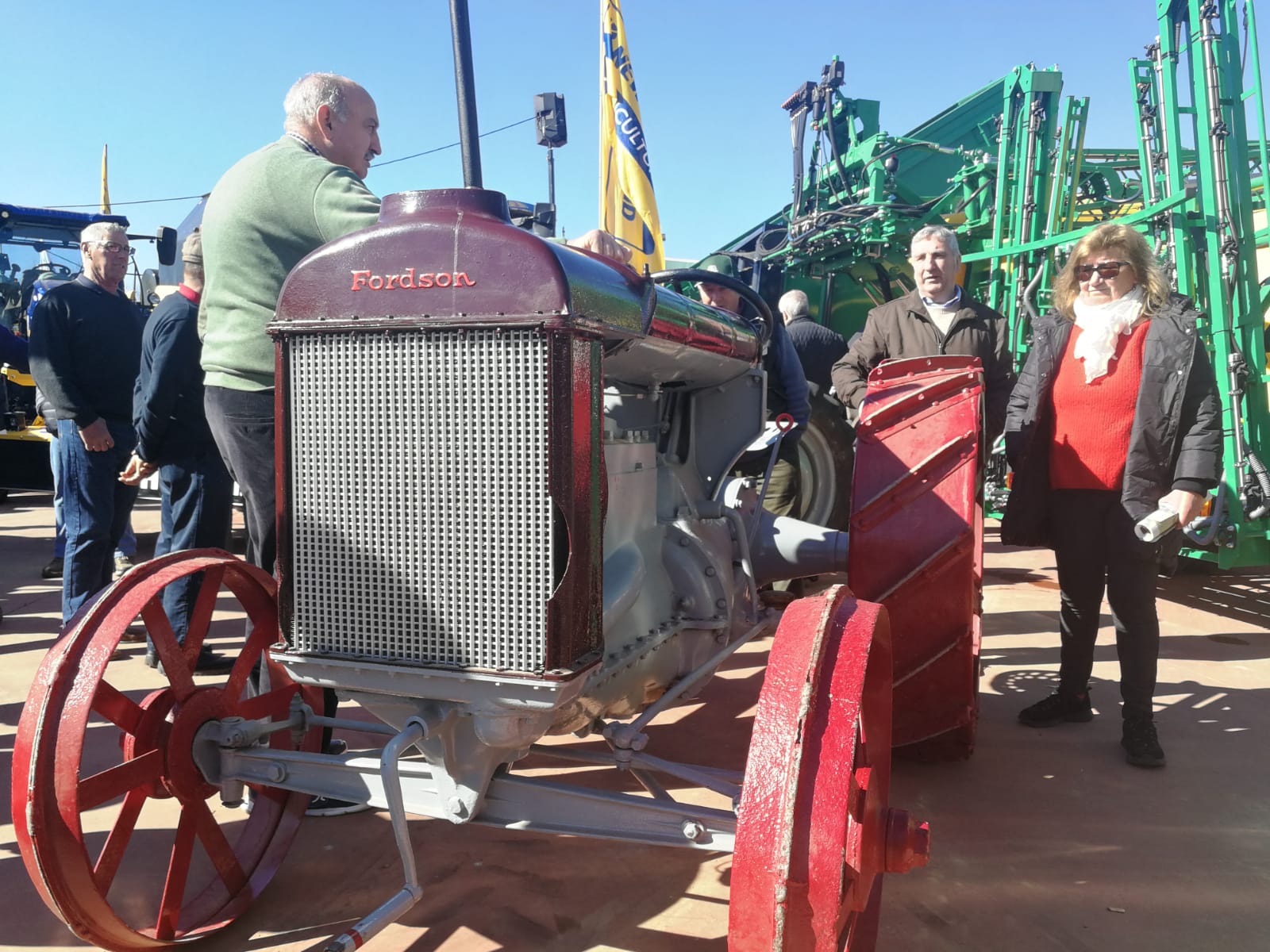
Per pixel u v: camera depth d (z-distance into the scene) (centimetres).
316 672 178
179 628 364
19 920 208
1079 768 294
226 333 244
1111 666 403
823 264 685
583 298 163
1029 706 352
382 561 171
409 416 167
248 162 244
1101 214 718
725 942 197
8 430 787
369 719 345
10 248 777
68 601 397
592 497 167
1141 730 296
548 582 162
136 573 194
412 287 164
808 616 158
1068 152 609
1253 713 341
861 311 680
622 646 221
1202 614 484
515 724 170
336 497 172
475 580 166
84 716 174
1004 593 534
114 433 404
